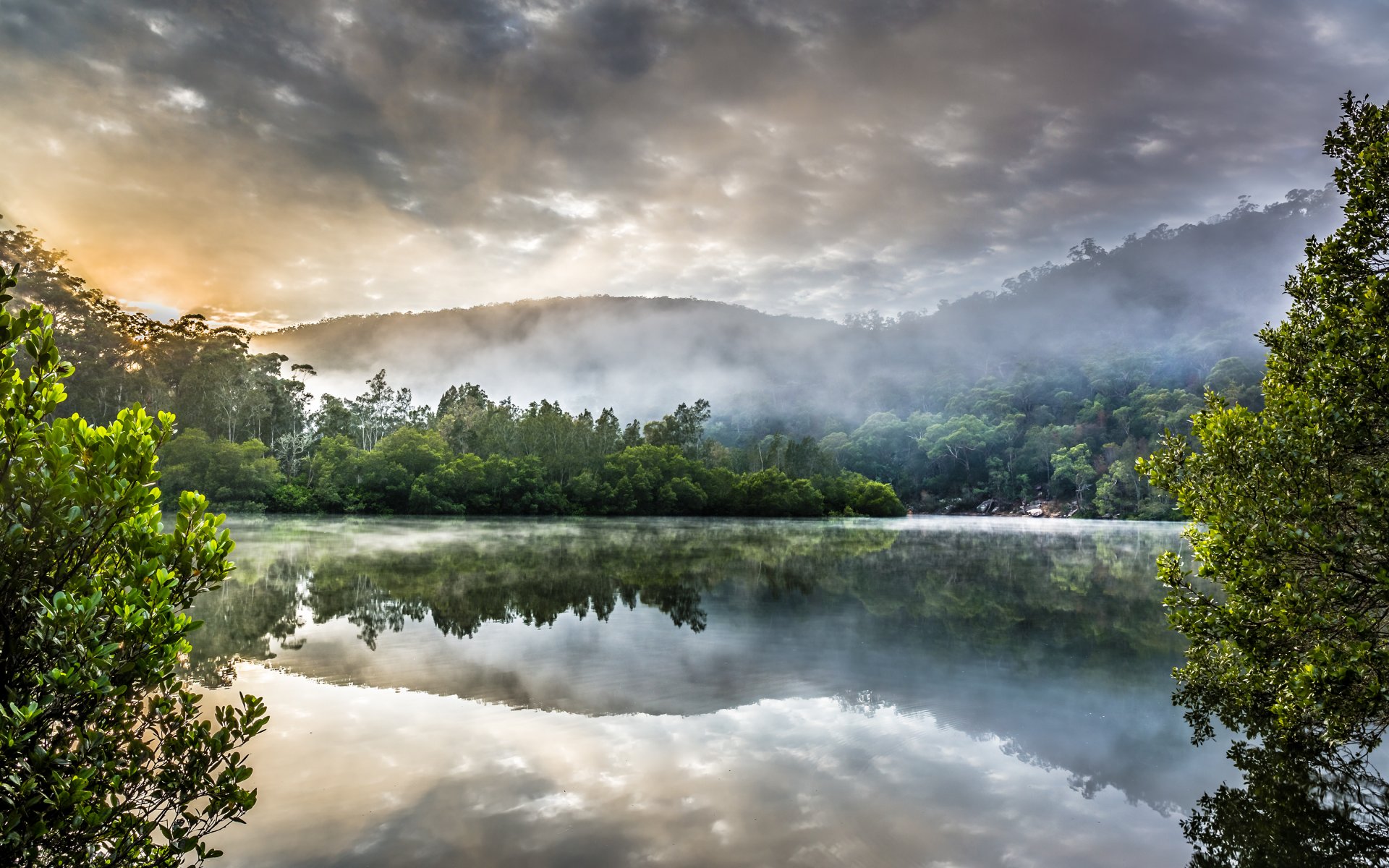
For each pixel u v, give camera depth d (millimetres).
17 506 4051
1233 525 7859
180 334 88688
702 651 15078
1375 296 7398
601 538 47438
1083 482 118562
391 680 12711
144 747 4773
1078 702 11812
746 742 9852
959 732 10391
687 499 90688
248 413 85188
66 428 4355
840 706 11539
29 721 3809
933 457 139000
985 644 16219
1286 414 7883
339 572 27250
